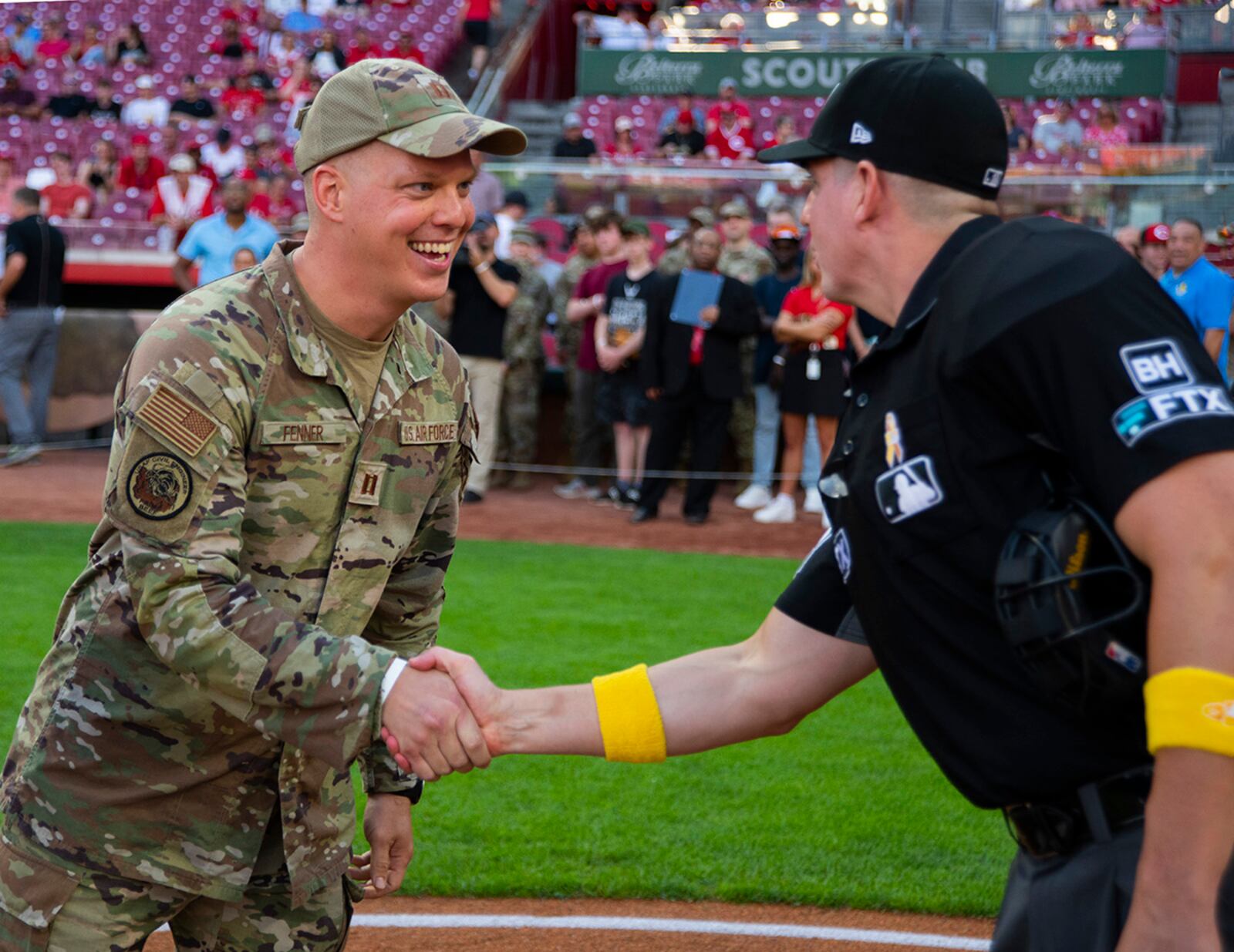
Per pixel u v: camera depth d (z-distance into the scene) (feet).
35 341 39.04
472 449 8.04
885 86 6.13
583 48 63.57
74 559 27.66
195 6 74.33
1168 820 5.01
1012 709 5.82
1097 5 59.93
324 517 7.29
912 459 5.78
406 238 6.95
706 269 33.22
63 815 7.24
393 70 6.98
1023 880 6.17
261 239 38.06
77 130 60.90
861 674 7.41
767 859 13.93
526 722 7.27
